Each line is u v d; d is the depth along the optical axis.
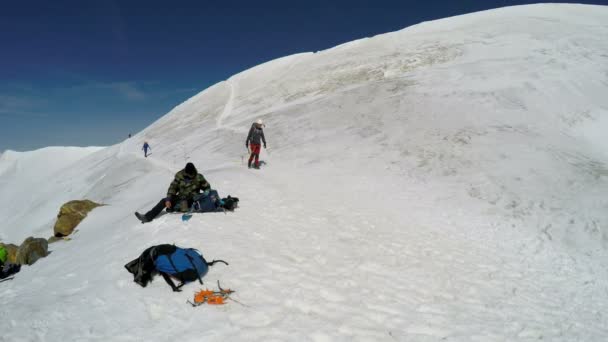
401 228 10.46
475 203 13.11
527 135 18.52
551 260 9.23
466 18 52.75
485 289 7.01
